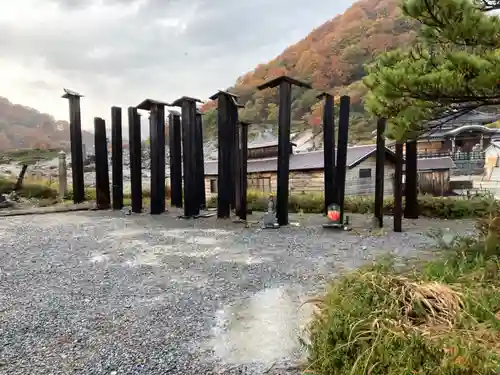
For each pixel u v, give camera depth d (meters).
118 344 2.23
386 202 9.06
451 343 1.40
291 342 2.23
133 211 9.28
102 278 3.66
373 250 4.79
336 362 1.54
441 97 3.28
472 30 3.13
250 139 35.25
